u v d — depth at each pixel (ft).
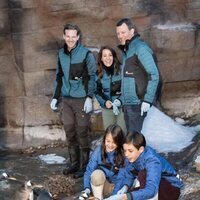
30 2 29.30
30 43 29.84
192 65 31.14
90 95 24.58
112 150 19.86
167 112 31.30
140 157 17.03
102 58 23.07
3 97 30.40
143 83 21.79
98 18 29.96
